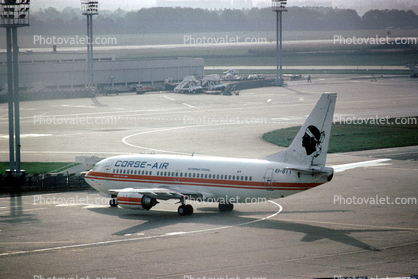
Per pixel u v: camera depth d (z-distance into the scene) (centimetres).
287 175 18825
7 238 16988
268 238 16488
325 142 18475
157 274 12988
